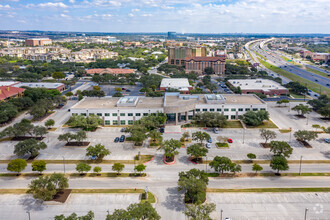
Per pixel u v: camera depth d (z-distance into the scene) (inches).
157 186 3427.7
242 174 3708.2
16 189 3336.6
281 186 3420.3
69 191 3270.2
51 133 5226.4
